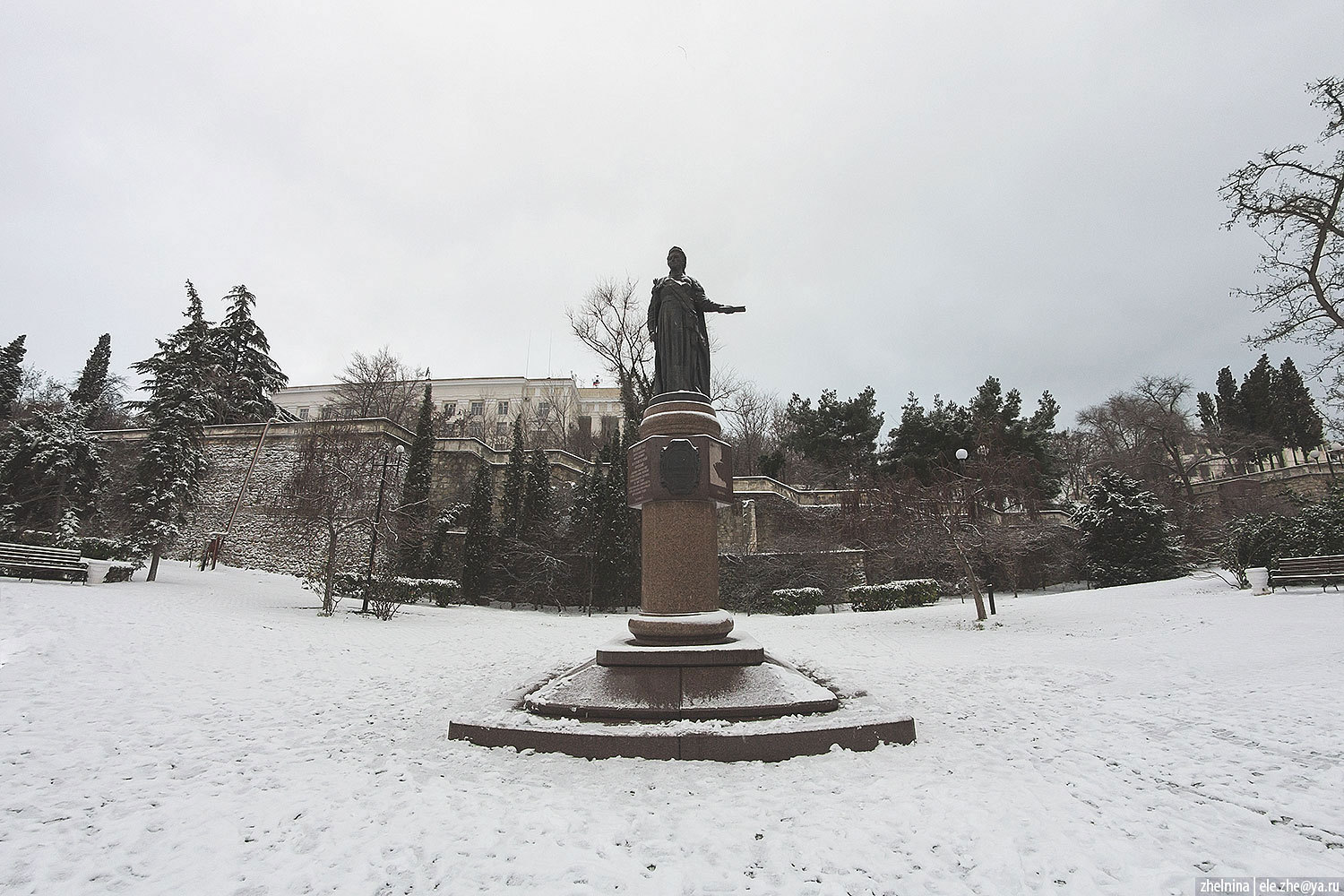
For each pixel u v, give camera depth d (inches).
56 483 948.0
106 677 321.4
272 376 1604.3
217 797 176.9
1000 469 718.5
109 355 1973.4
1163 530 996.6
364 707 287.6
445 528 1065.5
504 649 503.5
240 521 1119.0
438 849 144.3
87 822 159.6
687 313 342.0
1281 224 681.6
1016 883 128.5
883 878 131.2
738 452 1738.4
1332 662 335.9
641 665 253.9
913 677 373.7
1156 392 1440.7
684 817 161.0
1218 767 195.2
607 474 1129.4
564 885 128.5
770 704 233.6
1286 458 1706.4
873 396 1453.0
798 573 1032.8
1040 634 555.5
